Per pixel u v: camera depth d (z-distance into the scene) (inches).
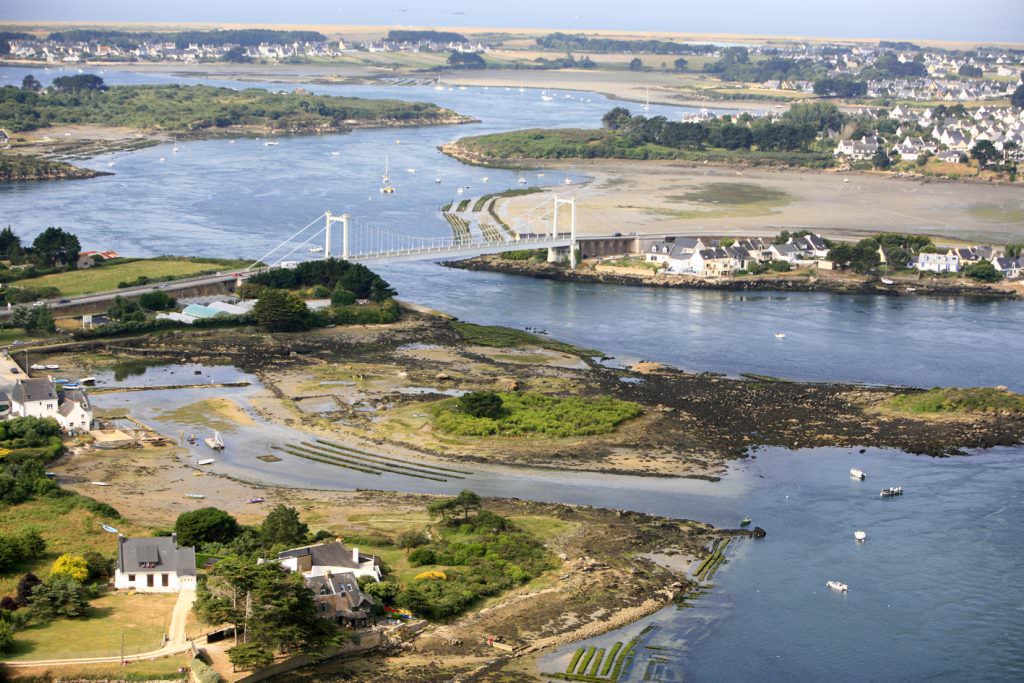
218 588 5831.7
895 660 5920.3
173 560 6230.3
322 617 5890.8
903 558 7076.8
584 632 6112.2
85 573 6181.1
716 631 6181.1
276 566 5836.6
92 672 5275.6
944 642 6112.2
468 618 6210.6
